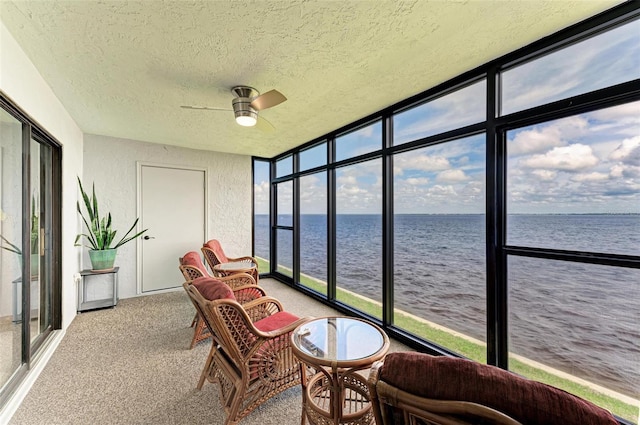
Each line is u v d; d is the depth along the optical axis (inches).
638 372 56.9
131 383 78.2
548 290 69.3
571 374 65.6
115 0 54.1
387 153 111.5
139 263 162.4
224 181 191.5
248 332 62.4
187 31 63.9
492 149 78.1
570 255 64.6
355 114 118.3
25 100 73.6
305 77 86.0
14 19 59.4
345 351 56.6
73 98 100.6
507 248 76.1
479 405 24.8
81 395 72.6
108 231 143.6
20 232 78.2
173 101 103.1
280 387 68.8
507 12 58.4
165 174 170.6
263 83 89.6
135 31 63.8
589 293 62.9
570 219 65.1
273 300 90.0
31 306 90.0
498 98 77.8
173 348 98.5
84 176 146.9
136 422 63.9
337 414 53.4
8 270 74.6
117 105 106.9
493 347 77.9
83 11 57.1
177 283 173.8
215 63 77.8
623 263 57.2
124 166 157.6
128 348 98.1
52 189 105.9
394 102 105.7
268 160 212.7
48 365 86.3
